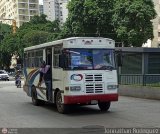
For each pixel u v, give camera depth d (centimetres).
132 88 2423
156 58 2955
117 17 4878
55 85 1697
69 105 1689
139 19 4809
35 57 2033
